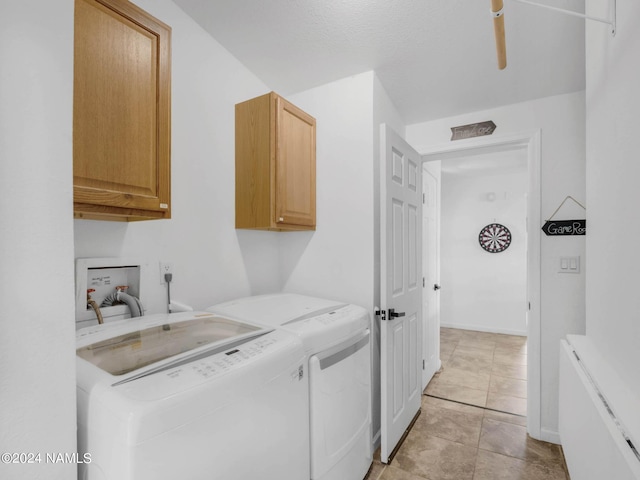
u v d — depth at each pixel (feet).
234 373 2.82
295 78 6.79
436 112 8.15
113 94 3.36
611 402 2.91
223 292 6.00
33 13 1.90
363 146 6.51
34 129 1.90
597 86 3.99
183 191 5.26
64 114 2.04
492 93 7.18
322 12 4.95
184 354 3.02
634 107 2.89
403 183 6.94
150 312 4.72
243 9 4.98
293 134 6.25
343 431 4.68
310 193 6.79
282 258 7.49
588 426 3.48
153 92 3.75
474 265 15.93
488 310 15.62
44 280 1.95
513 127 7.62
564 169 7.06
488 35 5.33
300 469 3.67
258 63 6.30
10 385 1.81
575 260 6.86
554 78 6.51
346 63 6.23
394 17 4.99
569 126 7.06
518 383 9.73
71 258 2.08
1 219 1.77
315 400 4.06
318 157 7.05
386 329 5.94
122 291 4.46
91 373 2.64
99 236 4.17
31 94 1.89
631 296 3.01
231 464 2.73
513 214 15.20
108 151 3.31
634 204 2.92
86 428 2.39
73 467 2.07
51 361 1.98
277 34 5.50
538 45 5.46
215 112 5.79
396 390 6.46
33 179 1.90
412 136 8.84
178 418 2.35
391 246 6.23
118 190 3.40
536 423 7.02
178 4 5.02
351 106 6.64
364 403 5.37
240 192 6.13
